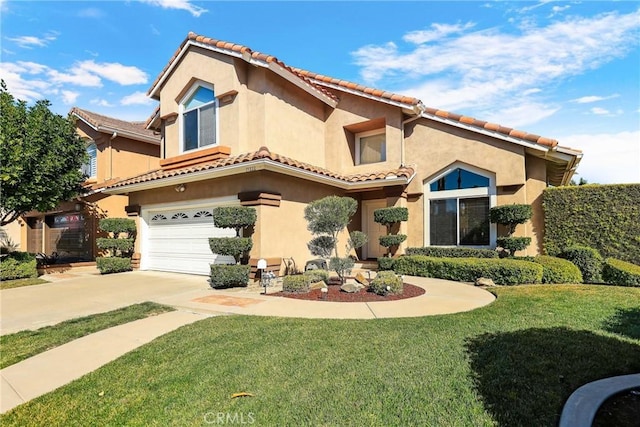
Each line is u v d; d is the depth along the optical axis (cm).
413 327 668
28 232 2500
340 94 1717
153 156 2270
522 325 656
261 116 1406
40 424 404
